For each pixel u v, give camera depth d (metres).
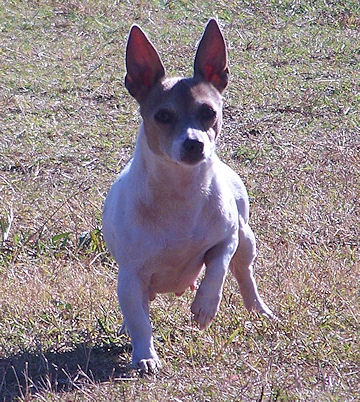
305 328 6.79
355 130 12.20
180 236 6.34
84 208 9.70
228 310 7.18
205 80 6.78
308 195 10.09
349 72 14.27
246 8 16.81
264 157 11.33
